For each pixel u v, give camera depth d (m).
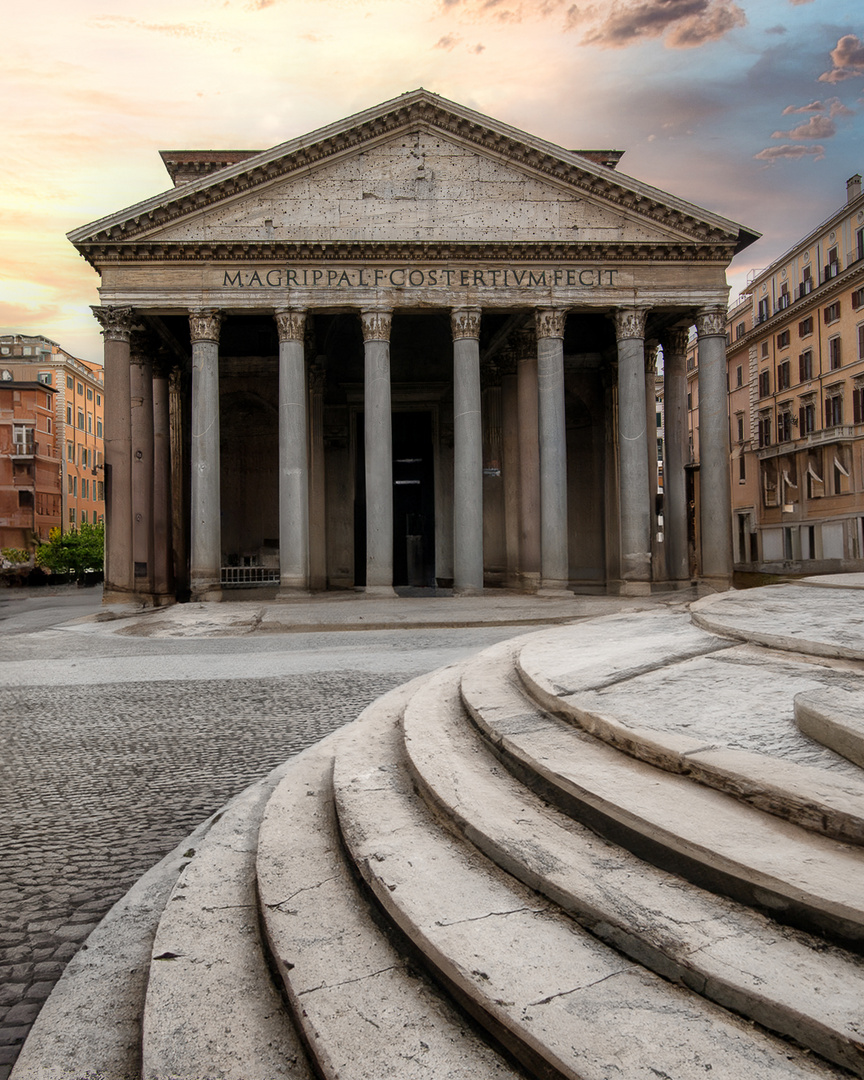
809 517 51.38
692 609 7.66
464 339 27.17
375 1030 2.49
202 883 4.07
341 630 19.56
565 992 2.39
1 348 80.38
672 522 32.38
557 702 4.68
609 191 27.27
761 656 5.32
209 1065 2.56
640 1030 2.20
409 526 42.56
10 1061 2.93
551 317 27.50
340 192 26.98
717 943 2.43
